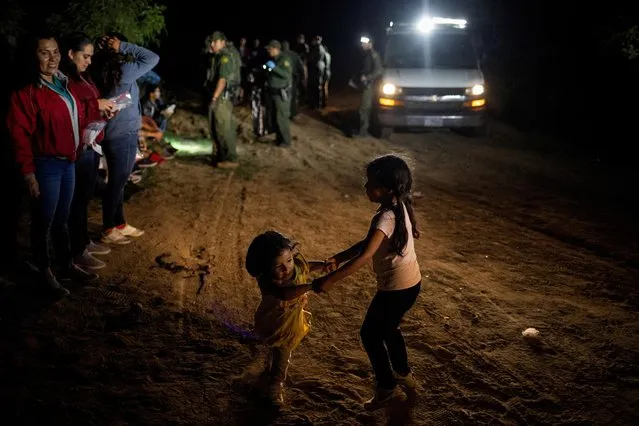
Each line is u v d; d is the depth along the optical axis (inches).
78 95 216.7
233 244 284.8
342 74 1058.7
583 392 173.5
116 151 257.9
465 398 170.6
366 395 171.6
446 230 314.0
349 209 347.3
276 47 500.4
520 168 466.9
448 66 565.9
